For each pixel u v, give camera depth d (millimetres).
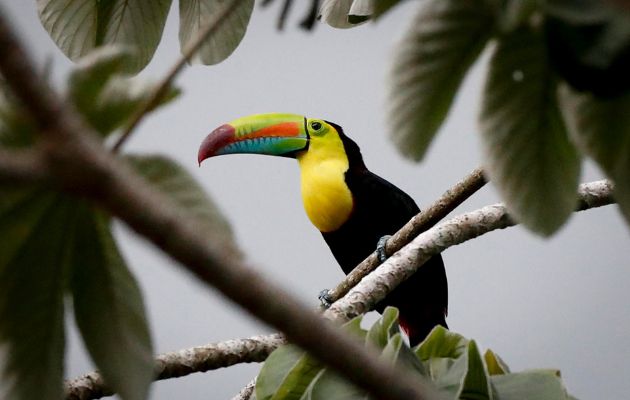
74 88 3568
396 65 3953
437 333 6609
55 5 7258
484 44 3881
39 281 4102
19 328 4133
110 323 4215
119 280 4191
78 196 2729
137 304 4219
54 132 2561
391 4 3979
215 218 3846
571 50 3473
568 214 4340
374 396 2725
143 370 4223
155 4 7301
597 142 4145
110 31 7309
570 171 4293
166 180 3857
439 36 3869
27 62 2516
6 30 2482
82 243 4082
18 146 3539
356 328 6340
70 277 4148
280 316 2645
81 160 2568
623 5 3357
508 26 3527
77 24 7293
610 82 3479
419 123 4051
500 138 4219
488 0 3652
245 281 2631
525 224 4359
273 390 6117
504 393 6129
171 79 3723
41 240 4004
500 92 4109
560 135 4207
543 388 6105
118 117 3672
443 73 3945
